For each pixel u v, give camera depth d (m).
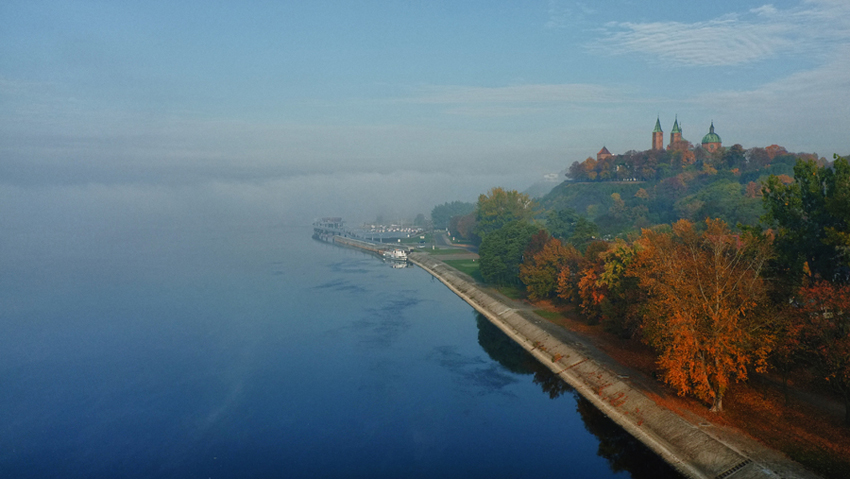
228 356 136.25
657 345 89.75
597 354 115.88
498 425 94.81
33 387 115.75
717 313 81.75
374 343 145.00
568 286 149.12
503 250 199.88
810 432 76.25
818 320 77.38
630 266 115.50
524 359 128.25
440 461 83.56
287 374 122.19
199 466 83.44
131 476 81.00
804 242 98.56
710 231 129.62
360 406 103.94
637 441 85.88
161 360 133.50
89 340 152.88
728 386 91.19
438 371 122.00
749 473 70.44
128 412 102.94
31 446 90.19
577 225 183.88
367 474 80.38
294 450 87.94
